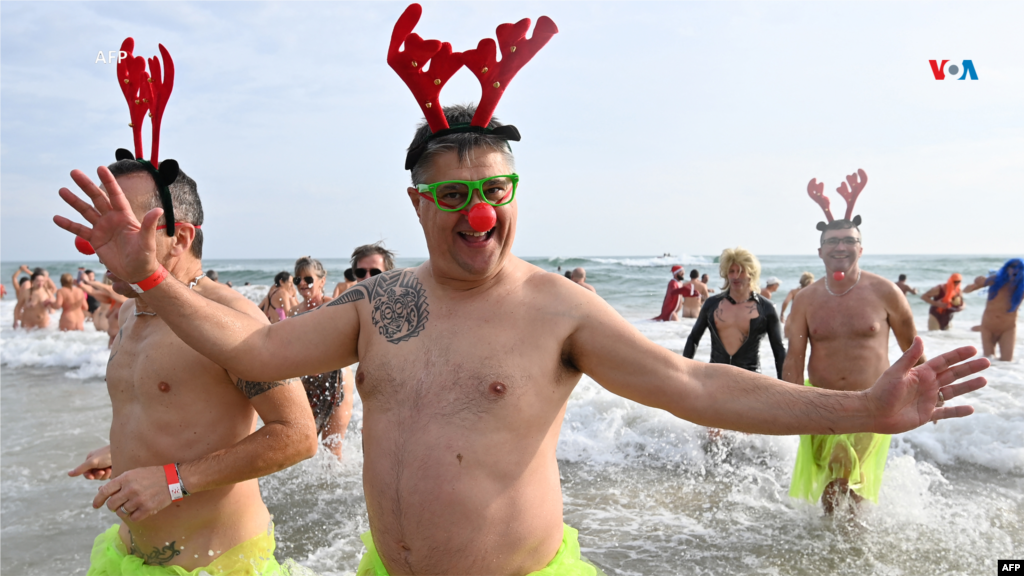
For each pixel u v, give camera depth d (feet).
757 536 13.33
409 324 6.04
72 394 26.50
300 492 15.71
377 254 18.16
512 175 5.77
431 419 5.65
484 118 5.81
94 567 7.80
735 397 5.46
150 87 7.11
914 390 5.23
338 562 12.28
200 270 7.73
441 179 5.68
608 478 16.96
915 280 109.40
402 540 5.66
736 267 20.18
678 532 13.61
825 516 14.24
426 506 5.54
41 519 13.96
